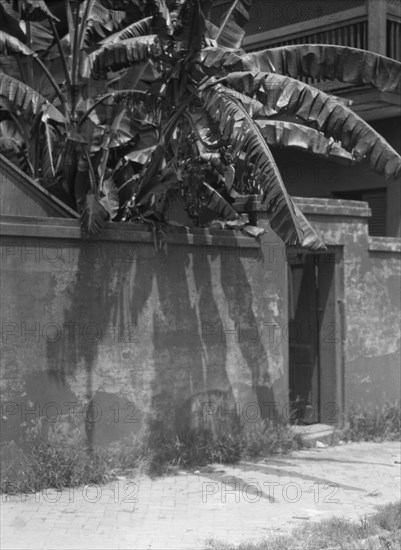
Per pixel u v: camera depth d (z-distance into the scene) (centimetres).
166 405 900
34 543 636
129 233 869
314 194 1424
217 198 952
